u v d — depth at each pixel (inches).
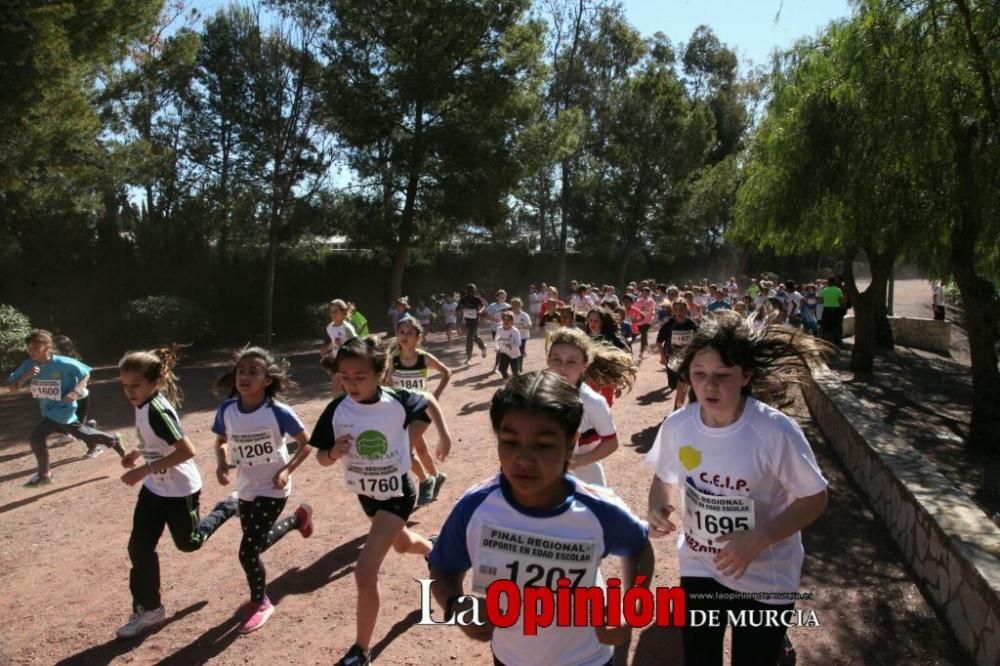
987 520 186.4
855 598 190.2
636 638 168.1
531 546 94.6
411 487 169.5
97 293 904.3
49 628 181.9
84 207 697.6
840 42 402.9
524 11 961.5
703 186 1573.6
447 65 927.7
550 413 88.8
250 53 884.0
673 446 123.6
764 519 115.2
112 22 588.1
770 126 496.1
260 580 180.7
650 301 692.1
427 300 1231.5
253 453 180.9
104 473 333.7
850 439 301.0
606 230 1547.7
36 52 498.3
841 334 845.8
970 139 362.9
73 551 235.9
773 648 116.3
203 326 900.0
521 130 1009.5
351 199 1004.6
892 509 231.1
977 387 413.4
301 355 867.4
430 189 1017.5
